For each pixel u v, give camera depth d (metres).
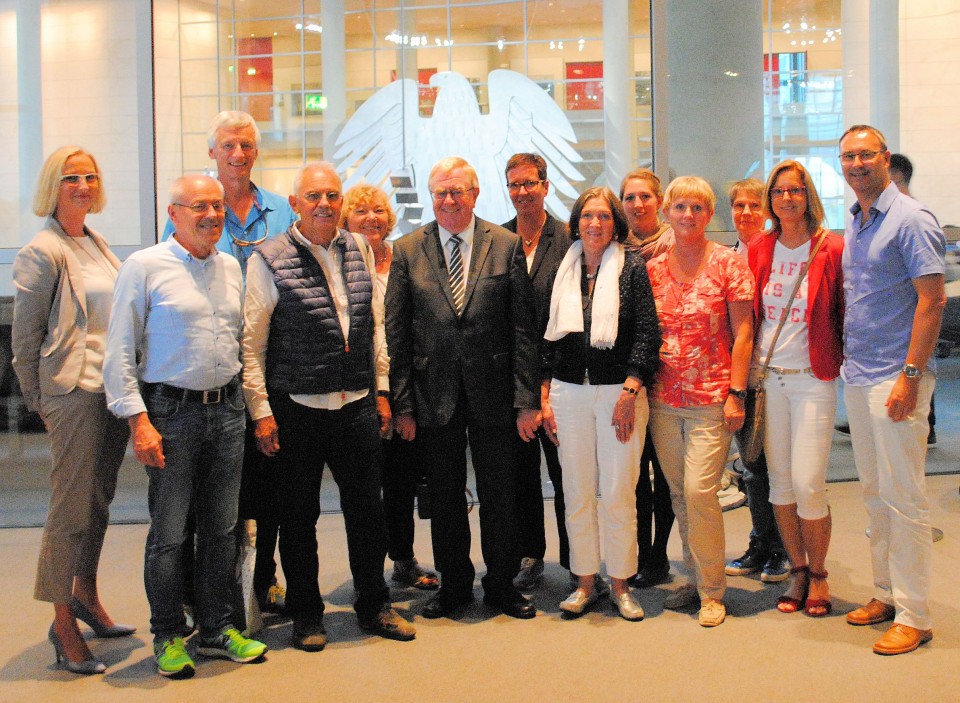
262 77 4.70
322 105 4.71
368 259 3.05
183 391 2.62
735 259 2.98
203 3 4.65
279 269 2.79
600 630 2.91
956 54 4.79
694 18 4.57
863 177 2.73
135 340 2.62
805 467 2.92
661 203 3.44
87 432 2.73
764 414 3.03
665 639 2.81
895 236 2.67
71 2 4.66
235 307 2.75
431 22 4.65
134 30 4.62
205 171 4.71
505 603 3.09
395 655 2.74
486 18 4.62
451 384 3.02
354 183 4.73
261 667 2.68
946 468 4.96
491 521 3.08
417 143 4.70
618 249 3.02
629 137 4.63
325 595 3.37
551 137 4.65
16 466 4.86
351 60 4.68
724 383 2.96
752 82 4.63
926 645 2.69
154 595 2.65
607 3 4.57
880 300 2.73
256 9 4.68
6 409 4.83
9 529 4.45
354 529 2.93
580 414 3.03
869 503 2.89
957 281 4.84
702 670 2.55
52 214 2.79
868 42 4.78
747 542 3.86
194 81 4.68
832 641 2.75
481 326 3.01
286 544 2.85
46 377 2.71
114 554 3.94
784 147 4.78
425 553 3.89
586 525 3.06
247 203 3.22
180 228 2.67
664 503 3.39
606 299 2.94
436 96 4.68
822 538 2.97
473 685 2.49
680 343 2.98
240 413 2.76
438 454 3.05
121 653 2.84
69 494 2.71
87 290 2.78
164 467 2.62
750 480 3.42
